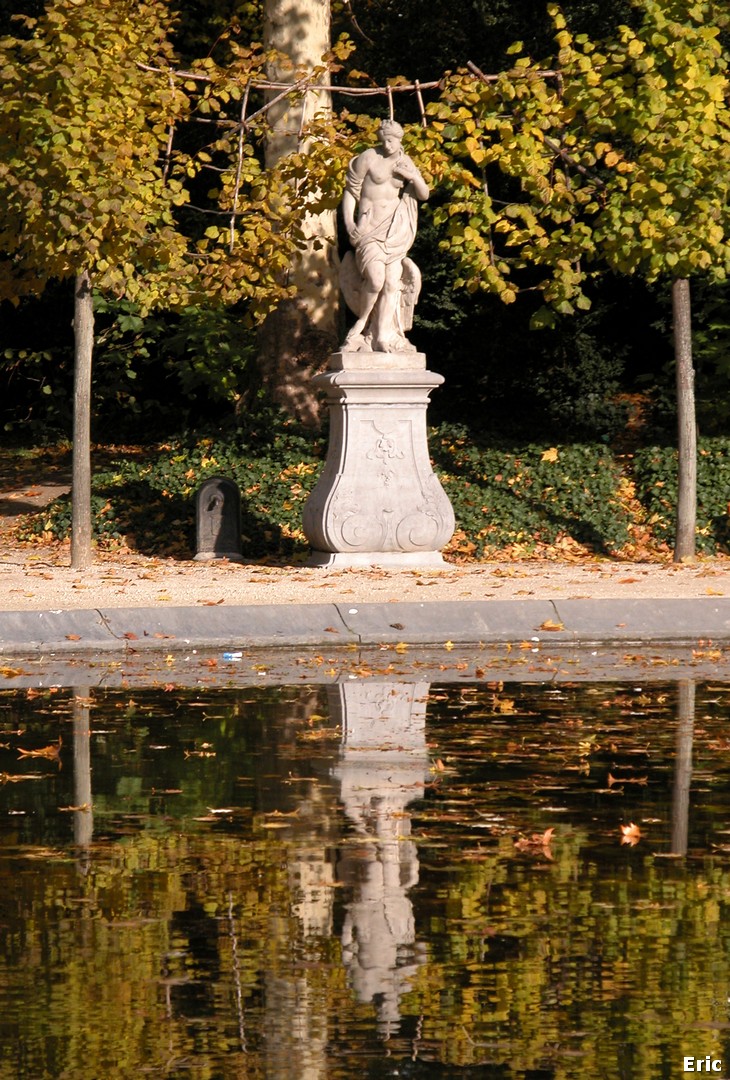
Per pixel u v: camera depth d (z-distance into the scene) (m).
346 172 22.48
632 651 16.06
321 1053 5.57
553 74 22.98
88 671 14.65
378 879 7.71
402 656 15.66
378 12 35.28
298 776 10.03
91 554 22.53
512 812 9.10
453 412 35.62
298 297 29.61
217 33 35.50
